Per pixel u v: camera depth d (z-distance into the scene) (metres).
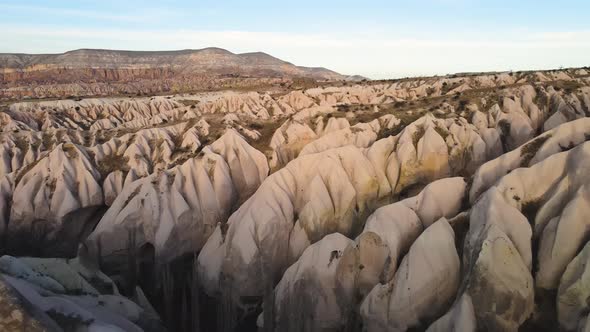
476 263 21.17
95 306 25.00
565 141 28.27
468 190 28.50
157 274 36.81
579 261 20.25
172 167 45.00
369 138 44.66
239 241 32.06
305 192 35.38
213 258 33.81
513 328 20.83
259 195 34.31
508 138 45.09
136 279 37.56
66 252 44.06
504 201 23.66
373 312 24.12
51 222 43.81
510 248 21.33
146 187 39.38
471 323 20.45
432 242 23.64
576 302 19.98
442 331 21.03
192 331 33.25
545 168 24.69
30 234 43.81
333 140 44.38
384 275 24.78
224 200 40.38
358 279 26.12
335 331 26.34
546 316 20.94
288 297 26.95
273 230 32.56
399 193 38.28
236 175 43.38
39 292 22.39
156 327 28.69
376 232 25.86
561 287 20.50
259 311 31.88
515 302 20.80
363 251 26.08
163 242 36.88
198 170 41.12
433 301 23.08
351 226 34.53
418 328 22.95
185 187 39.88
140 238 38.53
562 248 21.34
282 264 33.00
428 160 39.31
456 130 42.31
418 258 23.44
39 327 17.09
